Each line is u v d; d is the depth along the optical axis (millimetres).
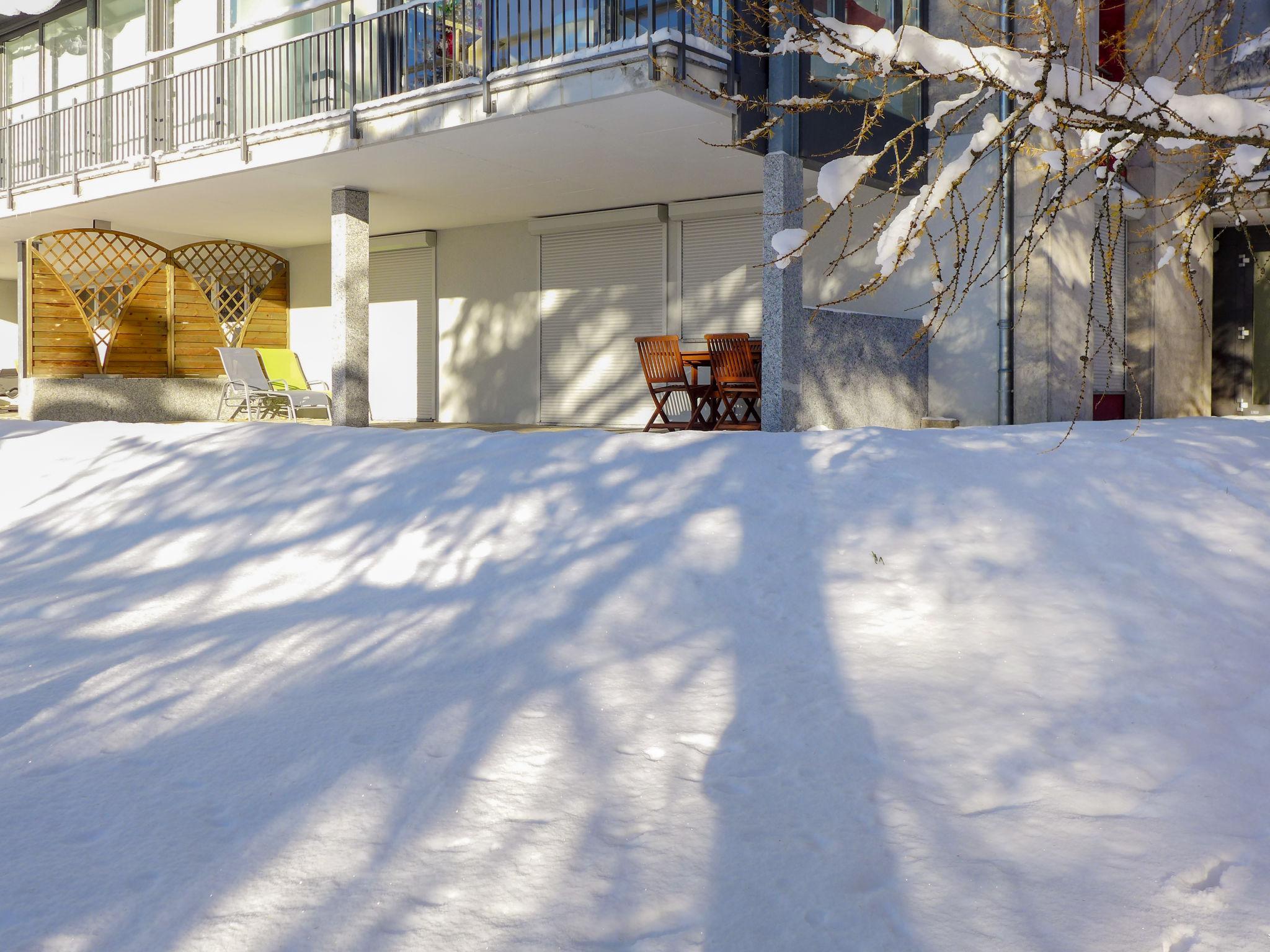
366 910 2072
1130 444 5820
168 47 14156
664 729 2957
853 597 3988
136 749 2900
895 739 2826
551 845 2322
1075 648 3451
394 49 11516
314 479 6172
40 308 12719
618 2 9234
